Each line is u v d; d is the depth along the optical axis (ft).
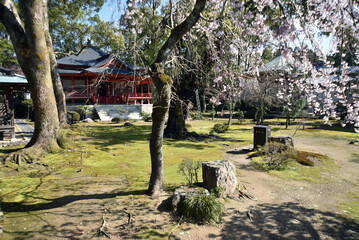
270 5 13.38
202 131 56.65
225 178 17.02
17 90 40.11
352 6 12.07
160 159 17.17
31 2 26.40
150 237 12.00
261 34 14.55
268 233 12.57
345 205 16.15
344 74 15.15
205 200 14.28
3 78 35.29
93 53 101.35
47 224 13.28
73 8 59.21
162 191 17.65
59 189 18.89
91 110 79.05
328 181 20.97
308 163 25.81
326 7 12.81
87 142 39.68
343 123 16.63
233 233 12.57
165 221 13.60
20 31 27.20
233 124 71.87
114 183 20.42
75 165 25.63
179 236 12.17
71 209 15.14
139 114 86.38
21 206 15.65
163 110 15.56
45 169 24.39
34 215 14.33
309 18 14.46
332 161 27.55
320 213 14.90
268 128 33.14
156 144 16.80
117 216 14.10
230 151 34.78
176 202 14.79
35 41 27.43
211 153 33.27
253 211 15.08
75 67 90.12
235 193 17.67
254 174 23.04
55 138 30.45
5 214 14.49
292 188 19.27
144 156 31.14
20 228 12.85
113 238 11.92
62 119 46.37
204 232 12.62
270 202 16.55
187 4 24.12
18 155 26.58
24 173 23.15
